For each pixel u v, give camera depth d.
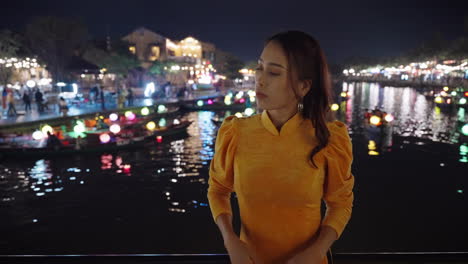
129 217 7.94
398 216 7.87
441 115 26.61
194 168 11.96
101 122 17.48
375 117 16.27
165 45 53.88
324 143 1.14
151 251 6.40
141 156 13.46
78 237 7.00
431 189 9.72
